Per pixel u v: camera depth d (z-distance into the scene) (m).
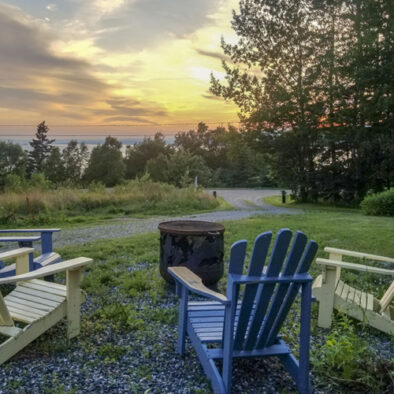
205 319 2.78
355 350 2.61
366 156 23.48
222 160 63.97
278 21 25.64
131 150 66.06
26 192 15.95
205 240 4.23
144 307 3.90
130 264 5.91
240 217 14.48
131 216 15.38
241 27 26.20
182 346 2.82
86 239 9.07
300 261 2.23
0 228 11.44
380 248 7.29
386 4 21.16
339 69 22.98
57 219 13.11
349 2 23.31
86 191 18.94
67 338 3.06
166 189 20.89
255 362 2.77
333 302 3.41
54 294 3.21
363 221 12.27
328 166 25.47
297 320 3.55
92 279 4.80
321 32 25.02
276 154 27.42
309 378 2.47
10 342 2.61
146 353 2.84
